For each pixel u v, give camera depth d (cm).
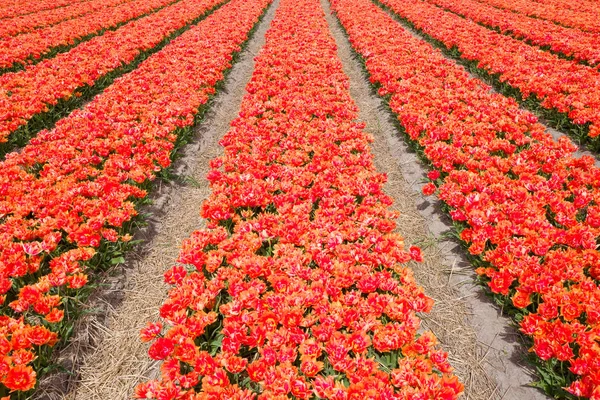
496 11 1906
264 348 320
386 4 2347
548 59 1155
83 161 638
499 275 409
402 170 751
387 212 509
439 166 666
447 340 420
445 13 1923
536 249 438
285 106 895
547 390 350
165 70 1134
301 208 520
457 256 531
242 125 778
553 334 340
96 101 895
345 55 1530
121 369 391
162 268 520
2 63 1128
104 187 556
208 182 725
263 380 302
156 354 313
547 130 869
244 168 620
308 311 391
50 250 452
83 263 449
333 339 323
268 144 707
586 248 442
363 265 414
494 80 1092
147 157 637
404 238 577
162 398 291
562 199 535
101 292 464
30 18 1825
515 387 369
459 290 480
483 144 695
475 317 442
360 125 792
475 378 381
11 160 623
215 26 1689
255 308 363
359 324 347
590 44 1269
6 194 548
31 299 364
